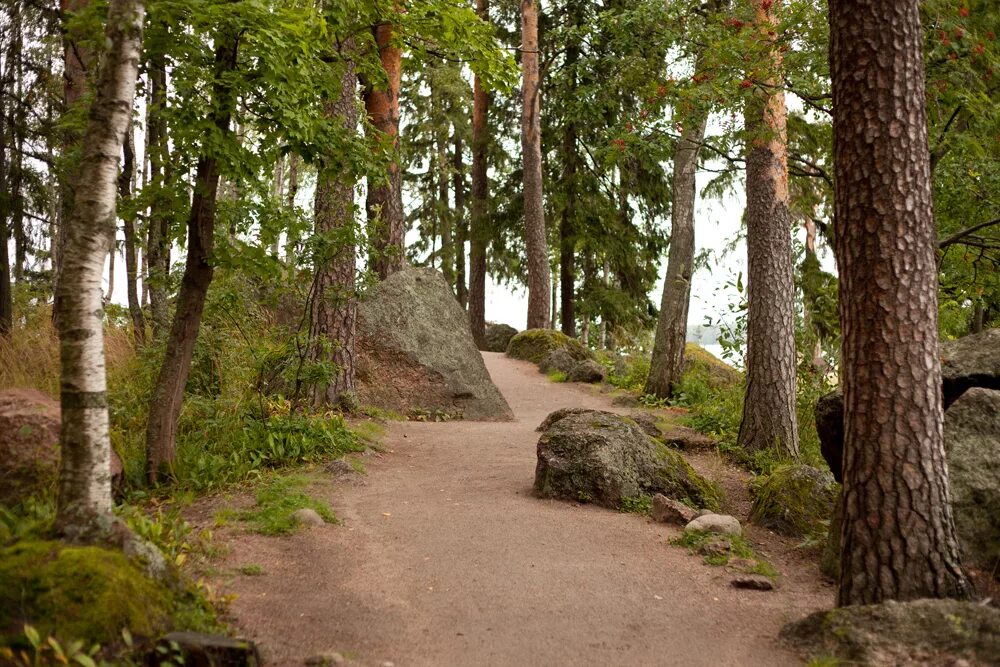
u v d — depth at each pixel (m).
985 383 8.17
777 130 11.32
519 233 27.36
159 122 9.52
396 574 6.13
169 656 3.92
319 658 4.40
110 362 11.06
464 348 15.60
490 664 4.64
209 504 7.59
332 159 8.44
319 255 9.69
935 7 8.70
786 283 11.89
